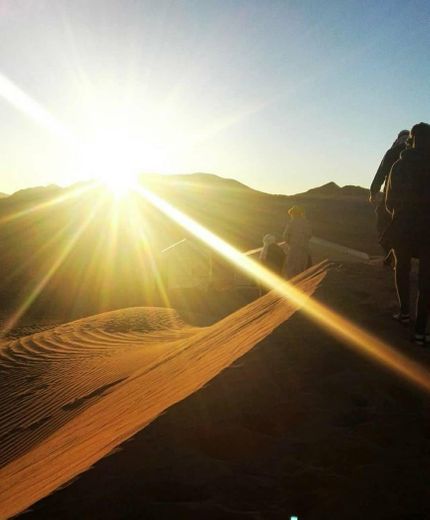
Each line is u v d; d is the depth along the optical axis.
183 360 9.10
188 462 4.15
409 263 7.35
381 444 4.43
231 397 5.20
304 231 15.38
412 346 6.71
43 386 12.77
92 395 10.47
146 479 3.95
